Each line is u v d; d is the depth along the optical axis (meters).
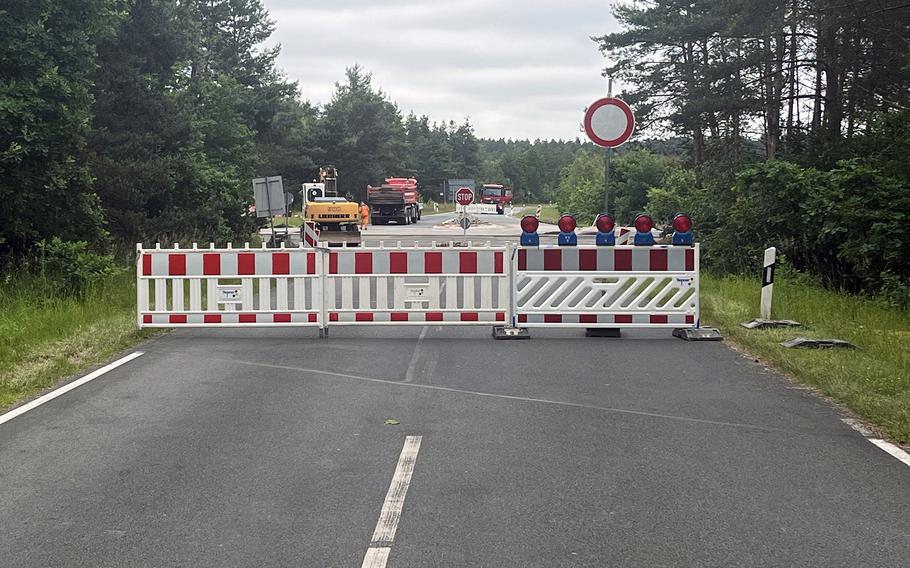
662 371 11.28
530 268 13.94
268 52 78.06
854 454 7.60
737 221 24.39
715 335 13.80
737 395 9.89
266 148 73.00
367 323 14.17
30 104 19.62
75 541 5.68
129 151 29.34
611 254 13.92
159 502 6.40
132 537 5.74
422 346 13.23
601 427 8.48
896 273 20.66
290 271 14.18
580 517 6.05
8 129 19.44
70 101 20.59
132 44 31.06
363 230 56.56
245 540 5.67
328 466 7.23
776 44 34.34
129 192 28.38
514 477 6.93
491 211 83.94
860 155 24.66
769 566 5.25
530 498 6.44
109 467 7.25
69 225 21.95
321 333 14.15
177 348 13.12
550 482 6.81
